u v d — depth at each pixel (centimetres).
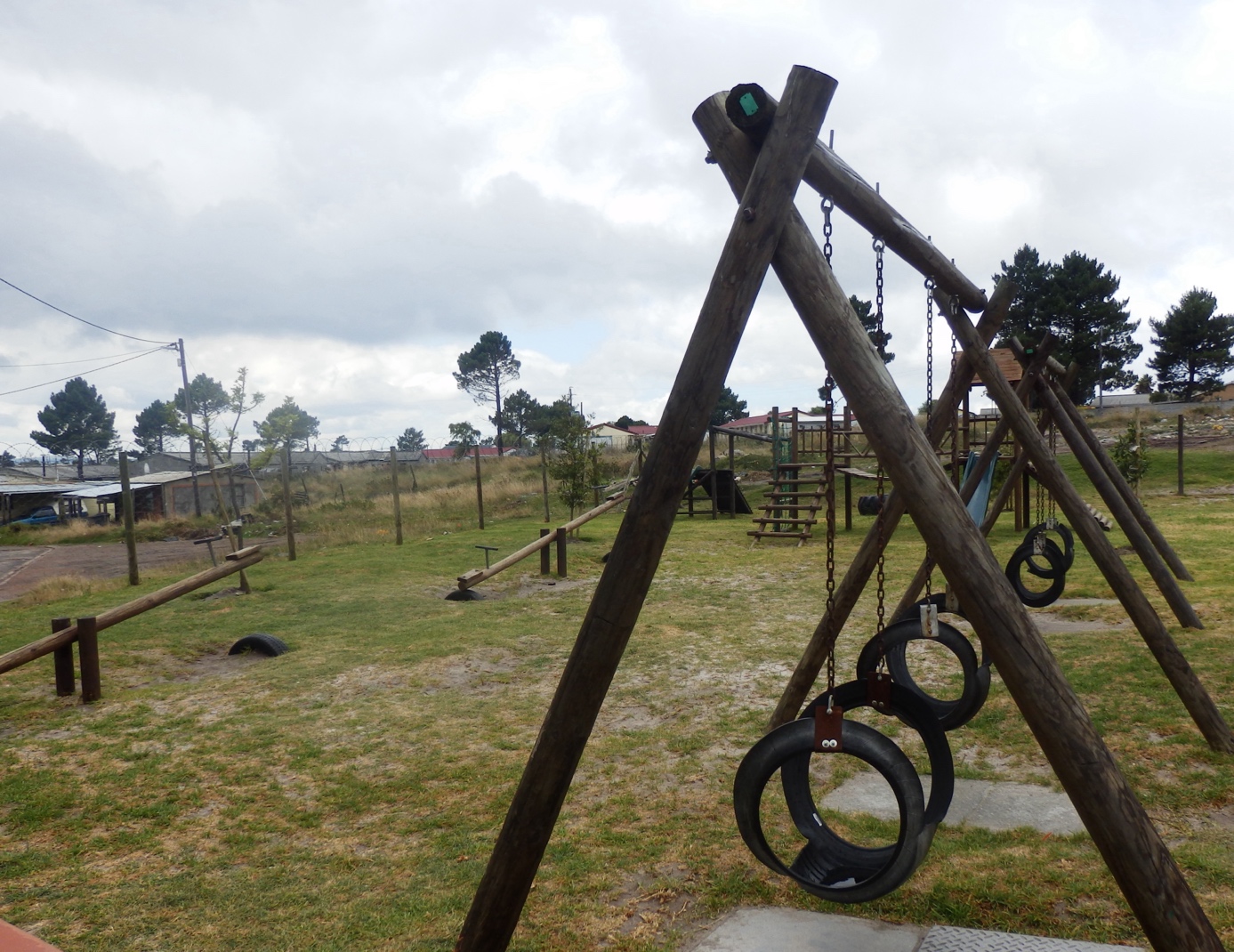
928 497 261
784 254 272
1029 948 304
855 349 268
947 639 411
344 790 526
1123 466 2252
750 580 1336
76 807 509
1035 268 5106
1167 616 863
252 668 866
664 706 686
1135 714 567
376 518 2766
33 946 142
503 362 9281
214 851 444
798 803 311
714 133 296
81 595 1473
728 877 385
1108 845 247
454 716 676
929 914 339
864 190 337
